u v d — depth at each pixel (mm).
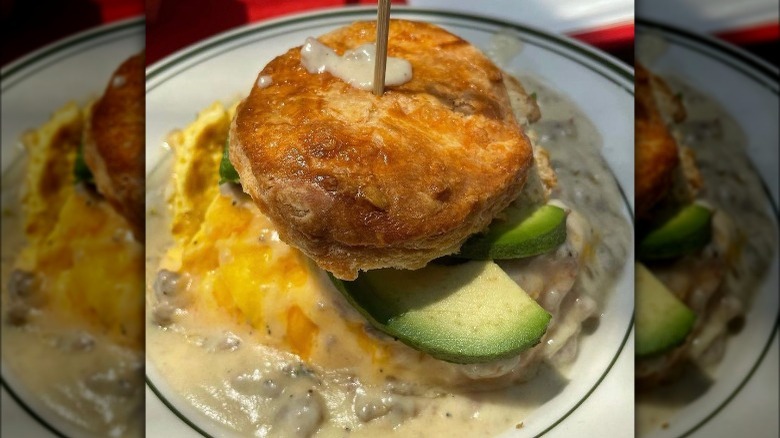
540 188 224
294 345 222
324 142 186
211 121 255
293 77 212
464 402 215
